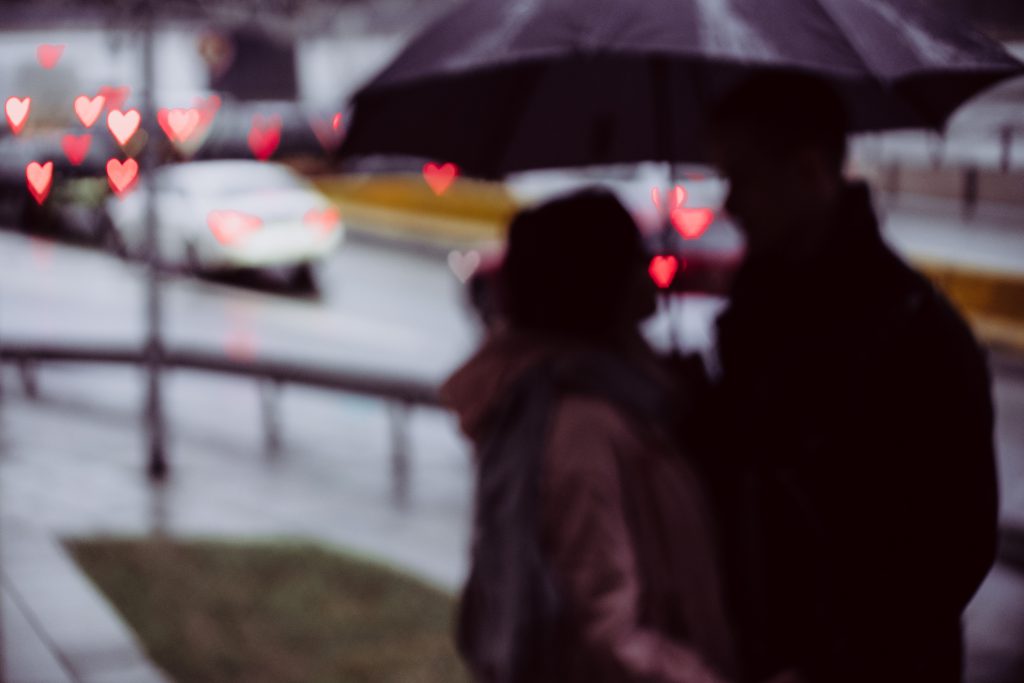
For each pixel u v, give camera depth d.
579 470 1.77
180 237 17.59
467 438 2.01
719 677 1.81
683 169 2.97
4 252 19.53
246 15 7.20
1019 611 5.70
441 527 7.23
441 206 21.22
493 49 1.98
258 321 15.02
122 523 6.88
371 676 4.68
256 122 10.40
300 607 5.48
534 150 2.83
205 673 4.66
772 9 1.98
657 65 2.77
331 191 23.11
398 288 17.22
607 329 1.96
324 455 9.12
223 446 9.34
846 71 1.93
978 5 12.29
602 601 1.73
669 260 2.79
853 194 2.15
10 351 10.71
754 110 2.11
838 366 2.03
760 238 2.19
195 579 5.82
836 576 2.03
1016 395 10.41
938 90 2.50
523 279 1.96
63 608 5.21
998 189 16.08
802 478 2.04
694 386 2.36
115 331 14.34
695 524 1.85
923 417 1.99
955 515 1.97
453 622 5.34
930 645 2.00
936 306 2.04
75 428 9.79
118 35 6.98
